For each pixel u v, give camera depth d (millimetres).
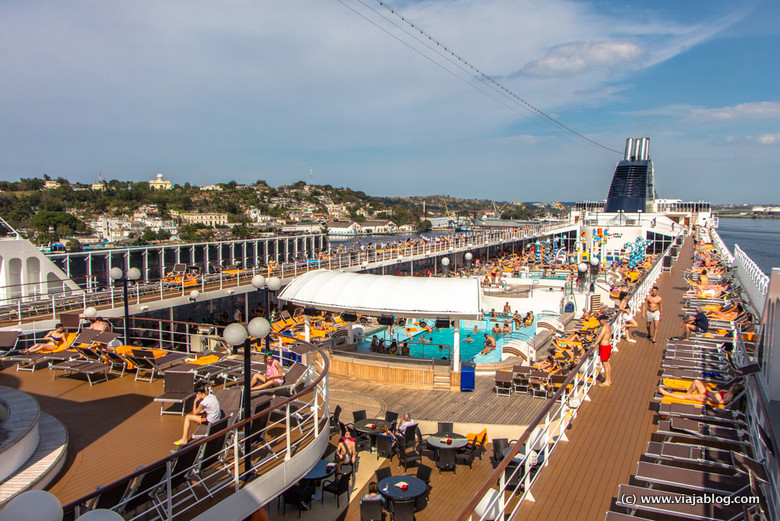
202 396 8414
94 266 23250
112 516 3660
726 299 19812
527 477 6539
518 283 32875
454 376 16406
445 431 12617
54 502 3326
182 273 25203
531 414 14320
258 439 8656
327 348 19594
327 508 10211
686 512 5668
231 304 27781
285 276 28797
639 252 39719
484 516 5871
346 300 16875
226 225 171000
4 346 12445
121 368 12352
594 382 10648
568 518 6027
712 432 7703
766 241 148375
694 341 13320
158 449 7957
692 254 40844
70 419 9172
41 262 19344
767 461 6293
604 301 31281
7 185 164375
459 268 47844
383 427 12711
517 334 24344
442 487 10961
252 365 11750
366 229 184500
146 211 171000
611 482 6887
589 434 8406
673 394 9398
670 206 69000
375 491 10148
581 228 50125
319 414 10016
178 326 23859
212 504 6594
